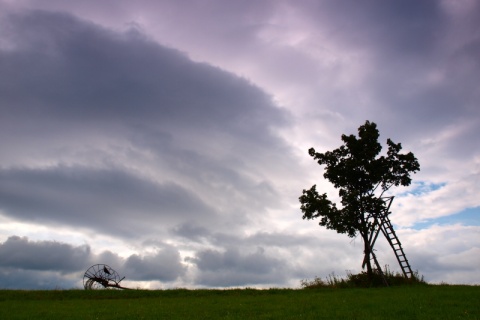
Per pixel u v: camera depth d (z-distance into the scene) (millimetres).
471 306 18938
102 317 19984
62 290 34750
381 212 38875
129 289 35281
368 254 37781
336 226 38562
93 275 43969
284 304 23047
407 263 37625
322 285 37844
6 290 34406
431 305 19688
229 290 33875
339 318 17328
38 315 21203
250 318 18281
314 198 39781
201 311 21359
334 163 40812
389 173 39531
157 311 21859
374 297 24312
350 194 37875
